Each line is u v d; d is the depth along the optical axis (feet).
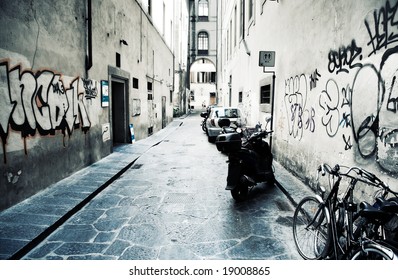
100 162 26.20
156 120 54.44
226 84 83.25
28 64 16.07
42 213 14.01
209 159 29.86
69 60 20.79
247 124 45.37
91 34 23.50
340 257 8.84
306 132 19.33
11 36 14.65
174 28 81.87
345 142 14.16
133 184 20.53
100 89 26.84
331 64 15.76
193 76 179.42
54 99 18.84
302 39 20.21
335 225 9.23
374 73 11.87
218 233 12.89
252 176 17.93
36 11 16.70
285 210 15.67
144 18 43.60
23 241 11.15
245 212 15.38
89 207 15.88
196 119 92.22
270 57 26.66
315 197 10.46
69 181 19.77
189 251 11.30
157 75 54.60
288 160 23.34
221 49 101.55
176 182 21.15
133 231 13.00
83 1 22.71
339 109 14.79
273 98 28.04
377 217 7.23
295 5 21.80
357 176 12.95
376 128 11.70
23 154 15.72
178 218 14.53
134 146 35.88
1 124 14.05
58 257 10.69
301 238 11.53
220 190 19.29
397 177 10.42
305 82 19.60
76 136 22.18
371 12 12.14
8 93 14.51
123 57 33.63
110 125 29.96
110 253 11.06
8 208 14.56
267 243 11.98
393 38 10.74
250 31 43.60
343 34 14.48
